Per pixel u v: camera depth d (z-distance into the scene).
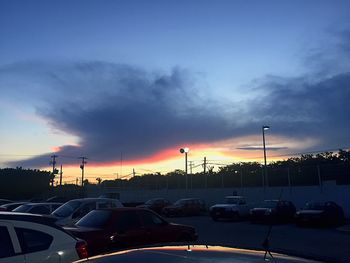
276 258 2.71
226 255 2.68
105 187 64.12
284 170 41.81
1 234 5.54
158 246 3.15
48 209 17.20
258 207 31.06
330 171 38.84
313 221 25.98
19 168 81.00
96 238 9.40
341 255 13.66
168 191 52.31
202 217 38.12
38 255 5.71
